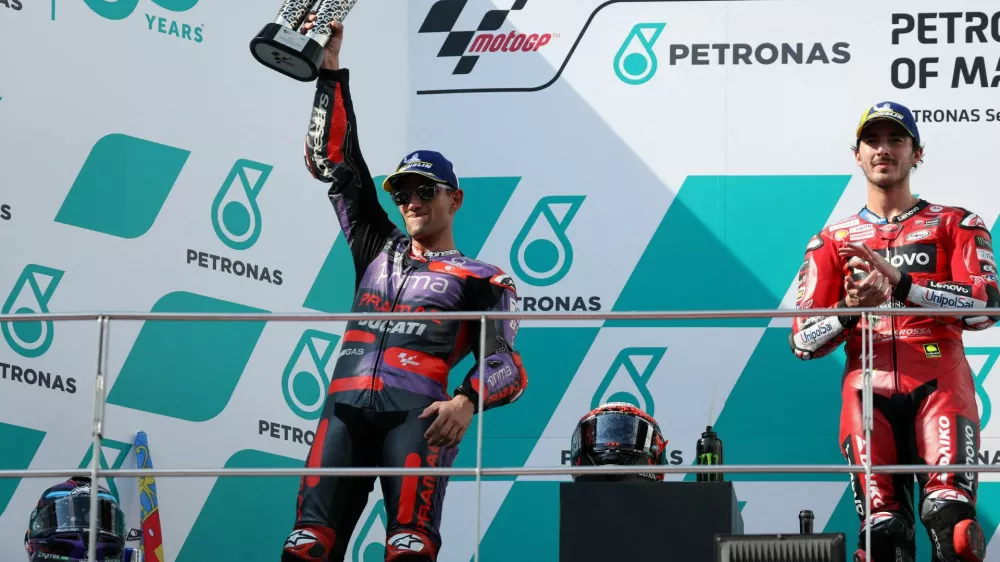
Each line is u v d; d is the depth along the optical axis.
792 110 22.97
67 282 21.73
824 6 23.19
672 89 23.20
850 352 17.52
